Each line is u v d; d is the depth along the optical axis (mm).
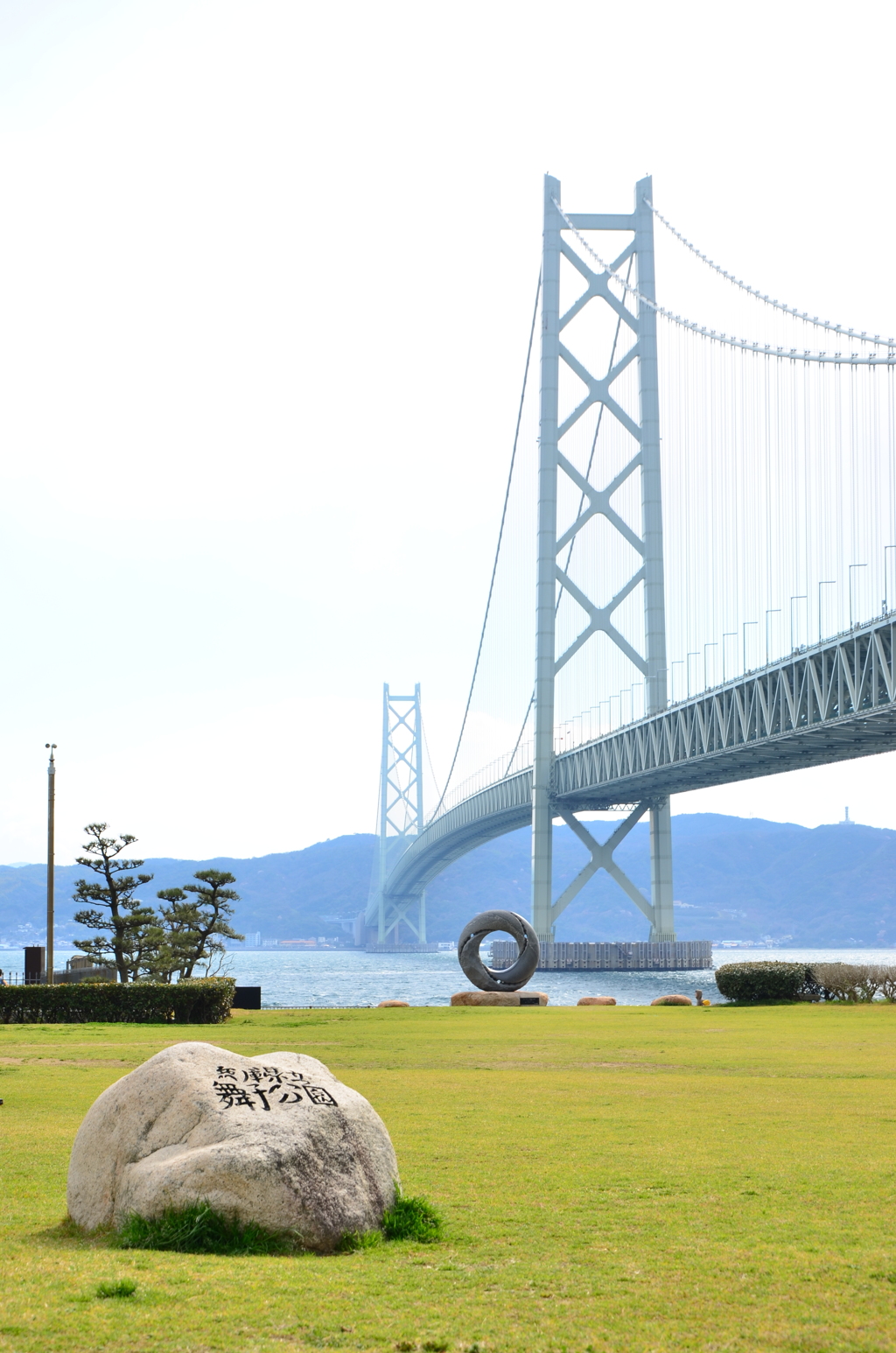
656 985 67375
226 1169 6918
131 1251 6758
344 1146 7332
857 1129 11656
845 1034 23438
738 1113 12766
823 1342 5523
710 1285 6391
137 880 40406
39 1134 11352
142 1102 7418
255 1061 7742
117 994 29672
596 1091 14766
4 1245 7000
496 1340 5516
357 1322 5707
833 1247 7164
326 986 76812
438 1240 7258
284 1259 6664
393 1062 18703
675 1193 8664
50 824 36469
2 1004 29719
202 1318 5684
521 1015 29875
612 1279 6500
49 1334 5473
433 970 112312
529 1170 9500
